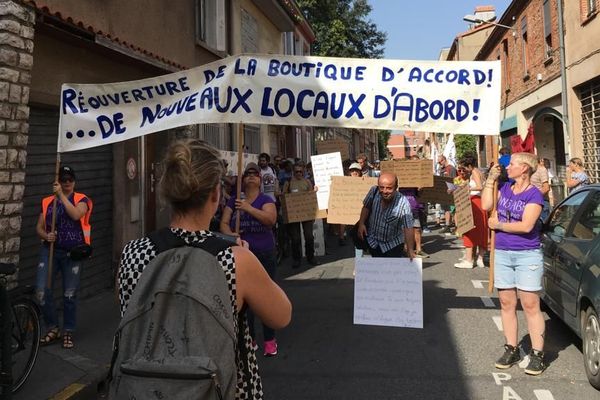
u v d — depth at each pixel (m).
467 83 4.60
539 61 17.09
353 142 42.56
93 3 7.14
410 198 9.69
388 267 4.97
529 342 5.20
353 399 4.05
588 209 4.86
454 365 4.66
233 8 14.01
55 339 5.37
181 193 1.75
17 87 5.55
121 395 1.51
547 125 18.31
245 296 1.73
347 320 6.14
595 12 12.09
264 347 5.11
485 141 27.78
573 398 3.95
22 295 4.31
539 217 4.39
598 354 4.05
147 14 8.74
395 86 4.65
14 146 5.51
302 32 23.98
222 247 1.71
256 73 4.65
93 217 7.64
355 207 6.98
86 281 7.42
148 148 9.50
